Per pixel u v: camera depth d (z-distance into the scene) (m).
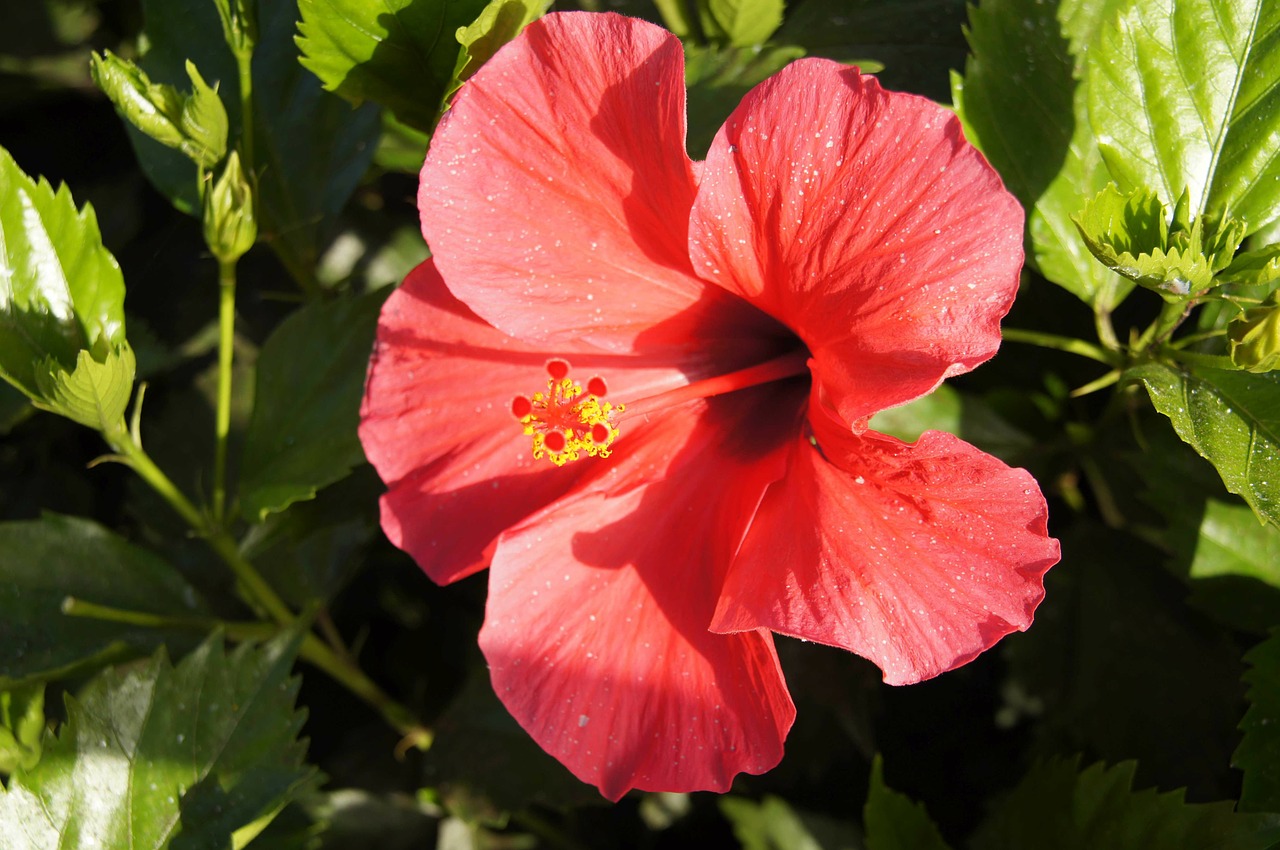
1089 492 0.44
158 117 0.38
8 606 0.41
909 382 0.33
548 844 0.45
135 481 0.47
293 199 0.44
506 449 0.37
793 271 0.34
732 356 0.38
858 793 0.44
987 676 0.44
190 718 0.39
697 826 0.45
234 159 0.39
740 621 0.34
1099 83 0.37
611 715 0.36
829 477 0.35
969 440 0.41
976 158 0.33
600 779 0.36
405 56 0.39
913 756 0.44
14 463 0.48
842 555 0.34
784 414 0.37
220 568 0.46
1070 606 0.41
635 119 0.34
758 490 0.36
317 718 0.46
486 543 0.37
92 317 0.39
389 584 0.47
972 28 0.39
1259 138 0.37
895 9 0.43
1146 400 0.41
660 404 0.36
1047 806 0.39
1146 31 0.37
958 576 0.33
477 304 0.36
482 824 0.45
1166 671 0.41
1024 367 0.42
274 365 0.41
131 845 0.38
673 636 0.36
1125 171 0.37
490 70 0.35
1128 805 0.38
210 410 0.48
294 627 0.39
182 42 0.44
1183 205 0.36
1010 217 0.32
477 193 0.35
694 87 0.40
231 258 0.40
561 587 0.36
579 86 0.34
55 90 0.50
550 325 0.37
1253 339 0.35
